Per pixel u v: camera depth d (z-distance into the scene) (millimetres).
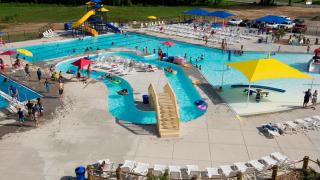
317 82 30078
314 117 21266
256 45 43500
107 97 25781
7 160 17156
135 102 25078
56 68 33906
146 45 45094
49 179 15695
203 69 34281
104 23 52656
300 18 65062
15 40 45312
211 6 85438
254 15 69250
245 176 15711
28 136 19531
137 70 33031
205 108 23750
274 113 22875
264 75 23547
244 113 22984
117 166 16562
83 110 23234
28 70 31328
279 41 45656
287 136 19672
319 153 17875
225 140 19203
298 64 35625
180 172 15320
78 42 46250
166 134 19484
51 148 18281
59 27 54625
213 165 16781
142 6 84812
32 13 69062
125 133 19984
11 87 25891
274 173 15117
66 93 26484
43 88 27516
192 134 19875
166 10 77438
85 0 83812
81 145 18594
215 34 49312
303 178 14656
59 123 21203
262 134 19891
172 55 40094
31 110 21484
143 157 17469
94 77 30969
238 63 25984
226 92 27531
